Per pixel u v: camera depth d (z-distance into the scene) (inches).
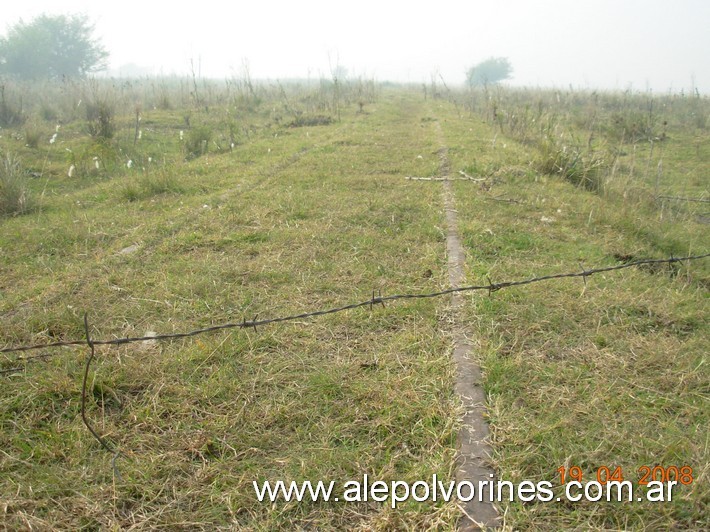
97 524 81.7
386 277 161.2
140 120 471.8
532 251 183.0
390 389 109.8
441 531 80.8
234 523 81.9
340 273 163.2
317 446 96.4
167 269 164.9
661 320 138.9
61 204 239.6
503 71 2287.2
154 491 87.1
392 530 80.7
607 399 108.0
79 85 580.1
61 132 417.1
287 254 178.2
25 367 113.5
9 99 485.1
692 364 119.3
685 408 105.9
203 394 108.2
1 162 236.1
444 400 107.3
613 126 452.8
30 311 139.3
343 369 117.1
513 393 109.5
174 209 227.5
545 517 82.5
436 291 151.5
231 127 410.6
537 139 400.2
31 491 85.4
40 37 1117.1
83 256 177.6
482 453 94.2
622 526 81.2
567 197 247.1
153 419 101.3
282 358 121.0
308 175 282.8
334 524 82.6
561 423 100.0
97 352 119.9
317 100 673.0
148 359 119.2
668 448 93.6
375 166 307.7
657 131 461.4
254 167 305.3
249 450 95.6
